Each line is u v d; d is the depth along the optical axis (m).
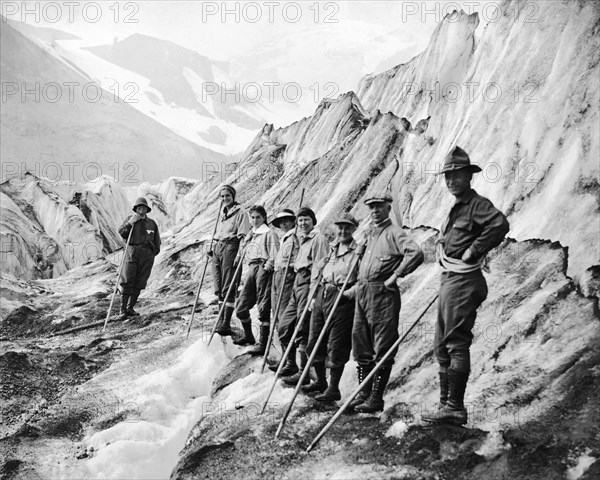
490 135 8.23
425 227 8.63
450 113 9.86
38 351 8.94
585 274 6.03
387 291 5.62
